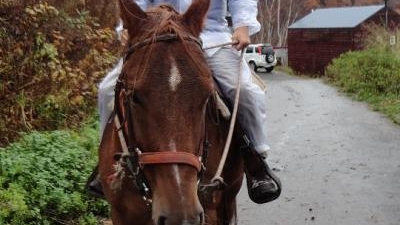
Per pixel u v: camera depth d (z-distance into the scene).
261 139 4.62
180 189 3.16
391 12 38.25
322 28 39.22
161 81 3.23
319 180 8.95
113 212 4.21
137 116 3.30
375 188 8.50
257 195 4.74
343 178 9.03
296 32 41.75
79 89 9.87
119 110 3.79
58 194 6.38
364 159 10.19
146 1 4.51
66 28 9.65
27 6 8.52
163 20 3.44
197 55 3.36
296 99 19.36
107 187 4.17
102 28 11.91
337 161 10.08
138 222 4.09
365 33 33.84
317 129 13.10
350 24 37.44
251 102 4.46
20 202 5.82
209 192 3.91
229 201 5.14
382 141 11.61
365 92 18.52
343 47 37.72
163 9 3.70
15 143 7.51
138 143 3.37
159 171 3.21
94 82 10.21
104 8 12.11
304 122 14.12
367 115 14.88
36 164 6.76
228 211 5.17
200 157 3.40
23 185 6.34
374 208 7.66
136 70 3.31
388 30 29.12
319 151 10.84
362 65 20.77
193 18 3.59
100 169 4.30
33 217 6.03
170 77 3.23
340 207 7.72
